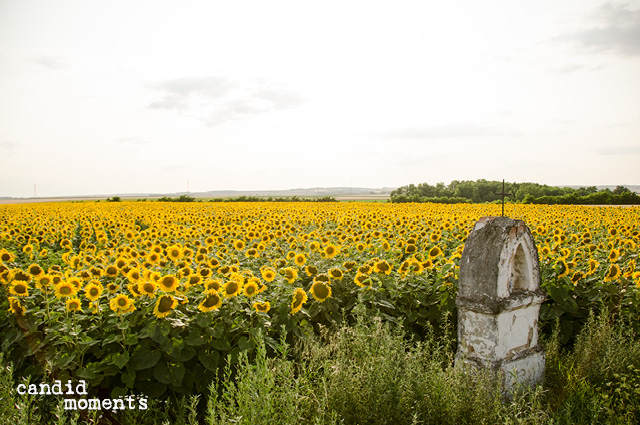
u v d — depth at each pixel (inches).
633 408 159.8
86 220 756.6
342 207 1222.3
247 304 203.5
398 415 137.2
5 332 199.5
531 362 181.8
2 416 121.4
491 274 169.3
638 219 716.7
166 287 187.0
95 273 223.9
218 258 301.0
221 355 183.5
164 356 175.3
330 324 215.9
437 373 156.4
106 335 181.8
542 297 184.5
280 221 604.1
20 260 346.3
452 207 1185.4
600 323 206.4
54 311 191.9
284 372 143.6
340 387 142.6
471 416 142.4
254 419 122.4
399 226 538.0
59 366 162.2
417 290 238.5
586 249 339.3
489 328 169.9
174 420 166.1
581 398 168.6
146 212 971.3
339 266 269.3
